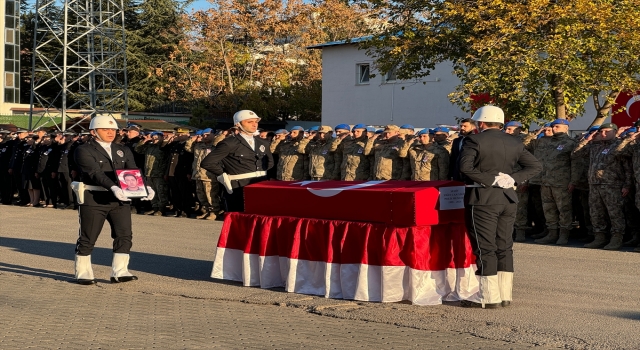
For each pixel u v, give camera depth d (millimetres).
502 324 7262
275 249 9422
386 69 25094
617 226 12766
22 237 14867
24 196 23250
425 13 24281
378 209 8422
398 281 8328
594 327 7117
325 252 8797
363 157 15039
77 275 9836
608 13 19531
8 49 47312
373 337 6805
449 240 8445
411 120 33281
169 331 7074
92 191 9758
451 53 23906
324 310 7980
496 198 7918
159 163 19578
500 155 7871
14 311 8062
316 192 9008
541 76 20344
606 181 12766
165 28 53812
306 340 6703
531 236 14609
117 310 8133
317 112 46969
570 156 13383
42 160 22062
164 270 10914
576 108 20875
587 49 20422
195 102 47656
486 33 21469
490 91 20547
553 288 9164
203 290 9336
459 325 7238
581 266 10836
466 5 21953
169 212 20484
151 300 8734
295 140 16641
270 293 9062
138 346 6500
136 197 9602
